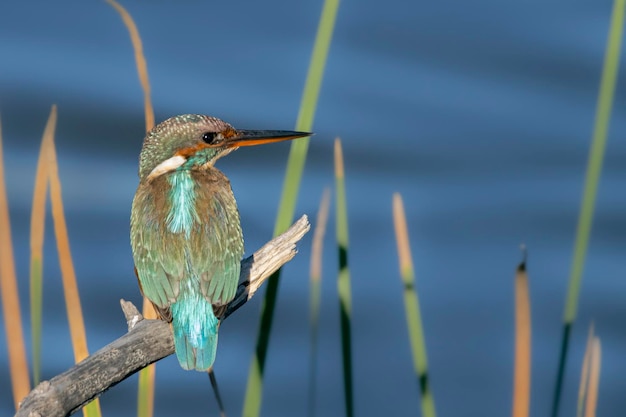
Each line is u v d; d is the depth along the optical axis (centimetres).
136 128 2453
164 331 995
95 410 931
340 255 997
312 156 2389
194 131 1199
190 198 1120
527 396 1032
